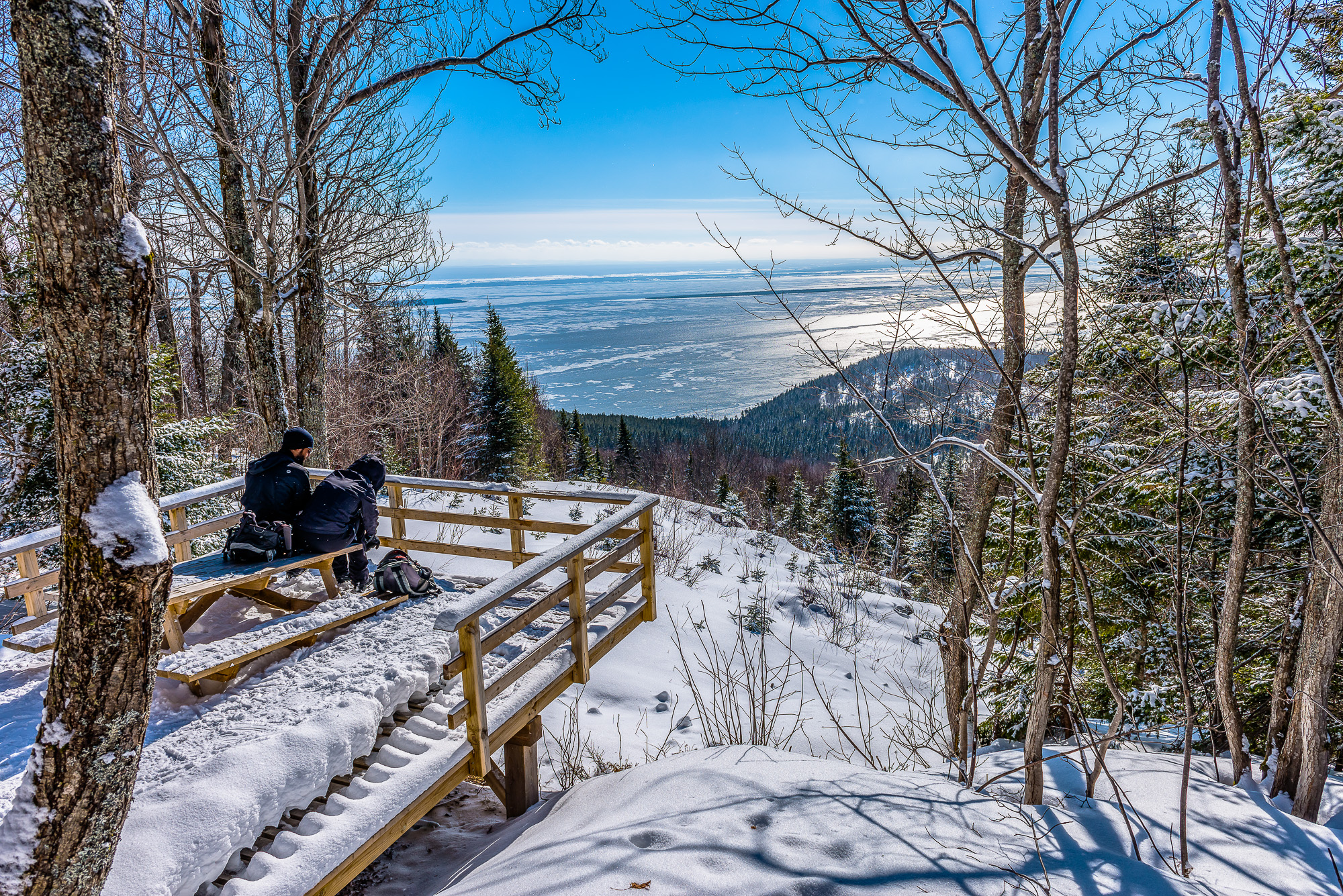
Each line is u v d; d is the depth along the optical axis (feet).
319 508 15.67
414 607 16.17
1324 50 12.90
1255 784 15.55
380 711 12.00
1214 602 17.69
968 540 17.92
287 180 26.32
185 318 52.60
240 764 10.14
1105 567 20.22
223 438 41.42
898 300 14.60
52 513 25.34
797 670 29.27
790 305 14.56
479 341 106.32
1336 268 15.83
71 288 6.12
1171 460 18.17
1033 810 12.27
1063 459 11.76
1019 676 22.07
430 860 13.64
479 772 12.05
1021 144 12.88
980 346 13.96
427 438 74.18
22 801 6.57
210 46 24.35
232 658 12.80
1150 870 9.95
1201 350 17.80
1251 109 10.80
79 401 6.28
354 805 10.61
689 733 21.34
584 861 10.04
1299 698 14.53
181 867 8.83
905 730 22.89
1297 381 17.04
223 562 15.31
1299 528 18.28
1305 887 10.62
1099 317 16.47
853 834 10.53
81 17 5.92
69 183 5.98
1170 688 20.27
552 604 13.91
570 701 22.80
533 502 49.08
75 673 6.50
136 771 7.04
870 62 13.53
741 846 10.16
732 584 40.29
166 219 30.73
